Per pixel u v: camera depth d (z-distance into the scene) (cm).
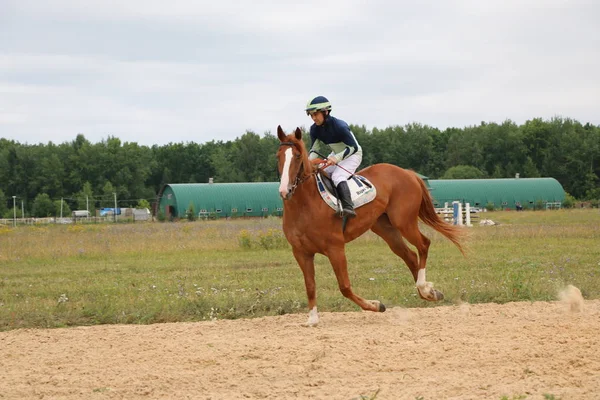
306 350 719
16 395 591
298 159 837
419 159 10012
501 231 2689
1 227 4716
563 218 4525
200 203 6028
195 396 568
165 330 882
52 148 10181
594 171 9981
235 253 2170
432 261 1714
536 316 911
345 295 897
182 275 1559
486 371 616
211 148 11550
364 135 9988
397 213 974
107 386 611
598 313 917
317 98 912
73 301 1136
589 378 578
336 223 874
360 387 576
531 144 10125
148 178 11019
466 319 909
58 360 719
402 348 718
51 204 8738
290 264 1791
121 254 2205
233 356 708
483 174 9562
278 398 554
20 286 1411
